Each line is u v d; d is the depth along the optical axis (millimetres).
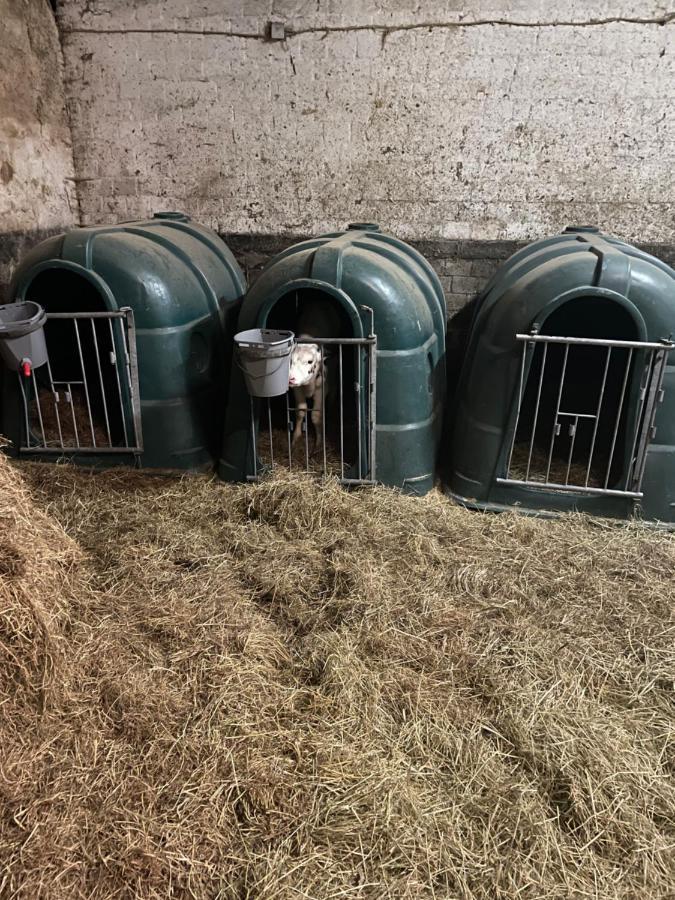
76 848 1558
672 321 2801
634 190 4504
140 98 4699
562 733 1933
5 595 1842
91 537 2869
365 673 2154
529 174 4562
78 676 2020
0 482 2260
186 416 3477
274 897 1489
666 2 4020
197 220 4980
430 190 4695
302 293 3898
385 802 1712
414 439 3256
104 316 3211
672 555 2848
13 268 4324
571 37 4188
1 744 1739
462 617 2439
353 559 2734
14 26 4164
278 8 4352
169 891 1495
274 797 1721
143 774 1763
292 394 3811
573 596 2586
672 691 2135
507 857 1610
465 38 4281
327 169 4730
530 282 2979
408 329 3105
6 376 3451
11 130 4230
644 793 1769
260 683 2088
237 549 2844
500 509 3209
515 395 3039
